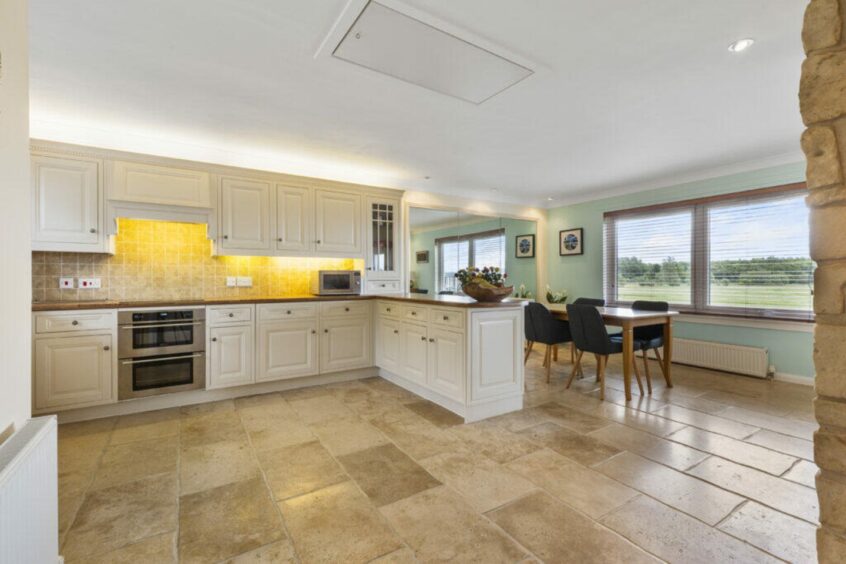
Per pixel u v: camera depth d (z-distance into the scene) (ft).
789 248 12.41
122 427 9.06
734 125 10.11
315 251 13.17
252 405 10.57
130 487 6.53
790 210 12.37
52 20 6.03
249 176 12.05
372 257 14.42
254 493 6.36
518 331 10.03
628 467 7.11
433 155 12.61
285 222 12.63
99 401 9.50
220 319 10.89
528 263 20.06
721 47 6.77
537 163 13.48
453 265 17.78
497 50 6.82
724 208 13.84
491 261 18.90
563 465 7.21
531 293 20.25
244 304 11.19
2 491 2.96
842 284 2.53
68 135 10.23
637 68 7.42
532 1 5.66
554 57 7.06
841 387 2.55
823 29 2.62
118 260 11.21
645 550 5.01
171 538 5.29
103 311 9.52
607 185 16.52
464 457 7.54
